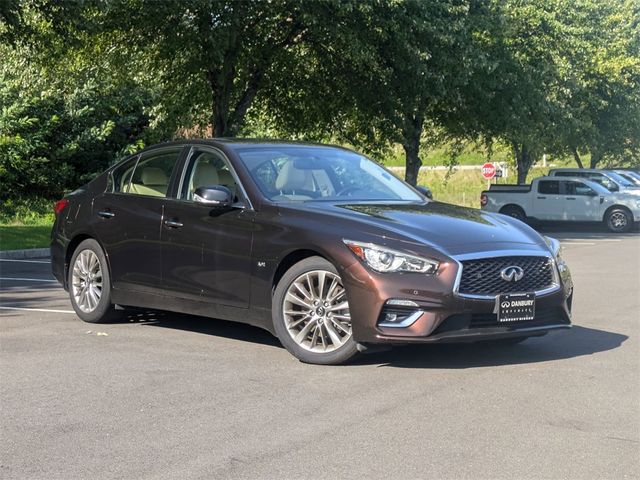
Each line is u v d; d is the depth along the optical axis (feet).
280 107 94.89
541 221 108.47
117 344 26.12
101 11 70.64
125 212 28.45
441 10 84.48
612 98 134.82
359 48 79.15
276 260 23.97
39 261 57.82
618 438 17.04
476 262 22.27
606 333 28.68
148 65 83.51
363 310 22.13
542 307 23.25
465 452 16.15
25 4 71.00
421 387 20.95
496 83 95.04
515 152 139.23
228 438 17.02
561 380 21.76
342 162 27.94
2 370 22.74
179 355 24.57
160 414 18.71
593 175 109.91
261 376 22.06
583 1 127.65
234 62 80.02
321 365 23.26
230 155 26.40
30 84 98.68
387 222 23.21
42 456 15.98
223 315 25.52
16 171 107.55
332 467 15.31
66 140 111.65
